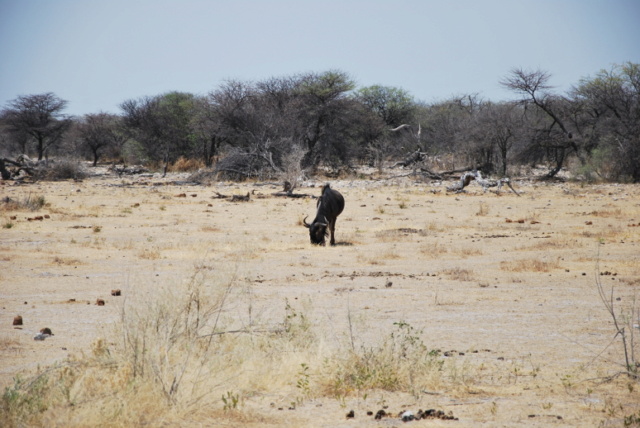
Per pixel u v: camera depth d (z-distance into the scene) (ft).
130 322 88.63
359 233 285.02
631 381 84.79
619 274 178.09
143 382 74.23
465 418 70.33
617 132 633.20
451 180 646.33
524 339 111.34
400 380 84.64
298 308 135.74
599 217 343.46
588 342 109.19
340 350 93.97
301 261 206.08
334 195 251.39
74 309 134.51
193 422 68.28
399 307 138.72
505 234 276.62
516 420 69.46
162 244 244.22
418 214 364.99
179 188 562.66
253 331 99.86
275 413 72.33
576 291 155.94
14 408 66.64
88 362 82.23
